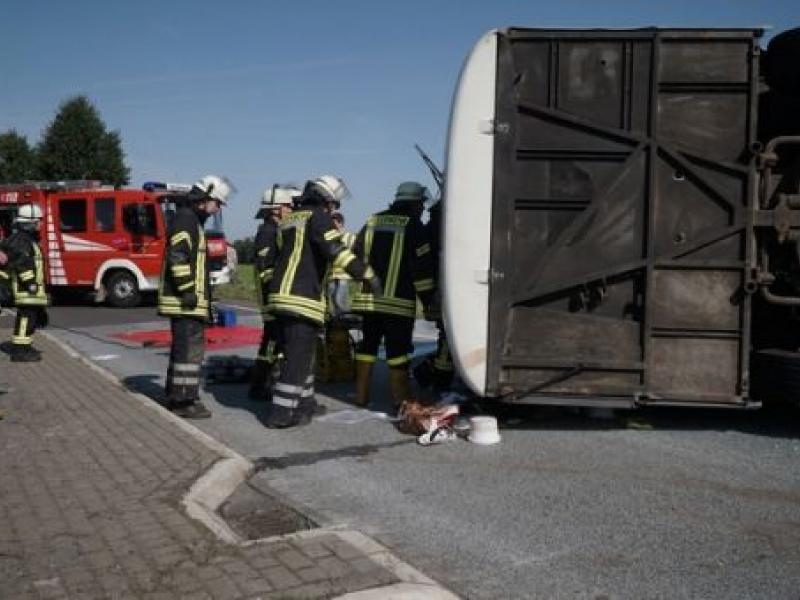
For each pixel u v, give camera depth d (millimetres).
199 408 6879
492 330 5828
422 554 3850
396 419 6730
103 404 6949
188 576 3371
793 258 5758
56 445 5535
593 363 5820
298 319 6336
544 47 5758
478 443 5867
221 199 6852
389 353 7062
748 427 6234
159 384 8578
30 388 7762
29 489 4539
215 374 8688
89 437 5762
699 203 5750
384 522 4301
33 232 9773
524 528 4172
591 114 5738
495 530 4152
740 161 5707
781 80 5750
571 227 5754
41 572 3410
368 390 7301
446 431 5992
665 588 3445
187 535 3826
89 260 19484
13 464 5051
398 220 6984
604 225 5777
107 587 3270
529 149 5773
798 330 5953
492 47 5730
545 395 5895
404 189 6965
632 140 5703
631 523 4219
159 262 19328
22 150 58719
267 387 7680
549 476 5062
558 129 5770
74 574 3389
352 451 5754
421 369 8102
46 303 9859
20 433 5883
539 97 5770
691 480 4938
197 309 6754
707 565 3678
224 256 19688
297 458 5594
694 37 5656
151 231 19312
